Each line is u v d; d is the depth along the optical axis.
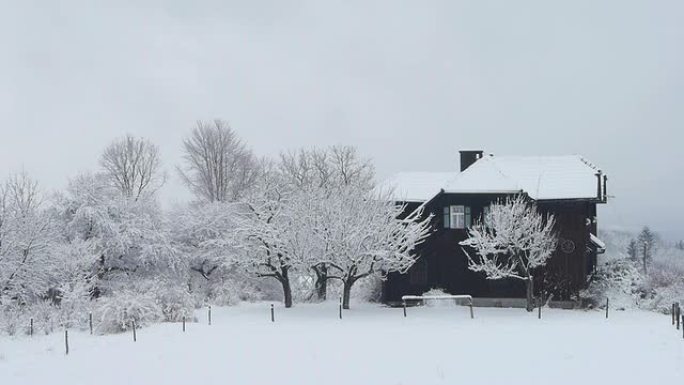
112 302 33.56
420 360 21.47
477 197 45.31
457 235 45.38
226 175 68.75
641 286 45.94
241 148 70.12
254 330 30.52
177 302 36.22
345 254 39.56
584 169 46.50
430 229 45.75
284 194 47.25
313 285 47.94
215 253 49.16
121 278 47.75
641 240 110.19
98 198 48.53
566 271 43.12
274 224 41.97
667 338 25.23
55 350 27.27
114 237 47.06
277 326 32.00
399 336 27.48
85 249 44.72
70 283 41.62
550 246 42.34
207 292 49.59
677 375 18.00
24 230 41.31
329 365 20.95
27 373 22.11
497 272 40.72
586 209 43.66
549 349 23.12
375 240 39.75
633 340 24.95
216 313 38.72
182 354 23.97
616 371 18.78
